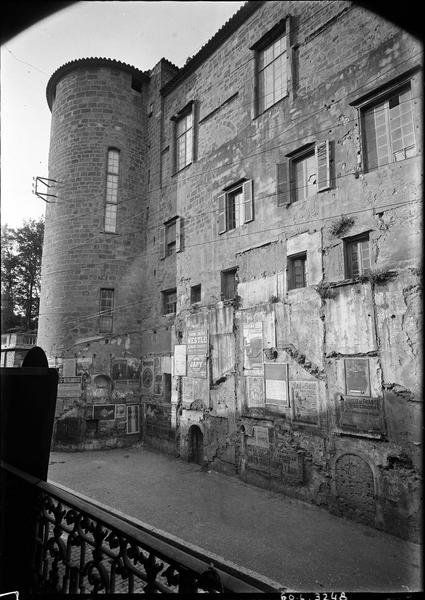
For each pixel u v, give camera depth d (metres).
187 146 15.69
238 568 5.44
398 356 7.48
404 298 7.53
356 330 8.26
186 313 13.78
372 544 6.39
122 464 12.11
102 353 15.88
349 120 9.16
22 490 2.69
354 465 7.93
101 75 17.95
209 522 7.09
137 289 16.94
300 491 8.78
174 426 13.35
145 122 18.59
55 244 16.47
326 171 9.44
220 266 12.59
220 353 11.95
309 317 9.30
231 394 11.25
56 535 2.42
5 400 2.71
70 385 15.24
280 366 9.81
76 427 14.92
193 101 15.11
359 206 8.67
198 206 14.23
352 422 8.06
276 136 11.14
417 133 7.80
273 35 11.64
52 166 17.67
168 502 8.30
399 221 7.86
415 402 7.10
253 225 11.50
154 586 1.73
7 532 2.56
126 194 17.47
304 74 10.52
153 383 15.34
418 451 6.92
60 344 15.60
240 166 12.38
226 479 10.31
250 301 11.09
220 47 14.09
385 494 7.27
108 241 16.81
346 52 9.43
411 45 7.98
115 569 1.94
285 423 9.49
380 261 8.08
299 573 5.30
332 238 9.12
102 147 17.38
